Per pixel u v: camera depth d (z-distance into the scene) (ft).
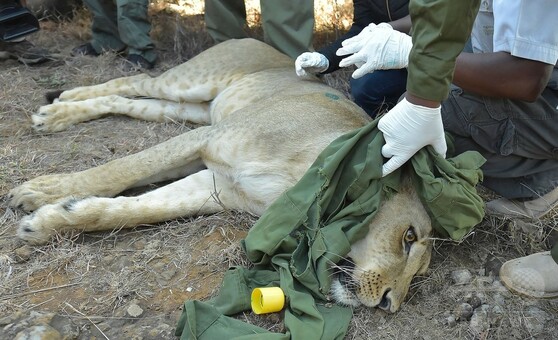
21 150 11.26
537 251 9.64
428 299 8.71
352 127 10.15
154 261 8.89
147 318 7.95
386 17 12.58
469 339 8.14
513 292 8.80
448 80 7.52
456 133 9.66
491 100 9.12
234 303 7.90
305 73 11.48
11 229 9.29
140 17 15.03
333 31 16.96
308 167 9.46
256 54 12.95
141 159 10.11
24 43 15.38
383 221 8.50
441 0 6.94
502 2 8.29
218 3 14.73
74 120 12.35
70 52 15.81
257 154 9.71
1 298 8.03
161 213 9.53
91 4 15.33
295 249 8.25
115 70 15.10
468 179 8.52
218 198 9.77
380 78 12.01
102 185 9.84
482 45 9.58
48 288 8.27
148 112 12.94
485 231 9.89
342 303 8.24
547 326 8.41
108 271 8.64
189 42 16.40
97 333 7.68
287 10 13.48
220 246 9.25
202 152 10.21
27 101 13.16
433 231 9.03
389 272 8.30
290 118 9.90
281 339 7.20
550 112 9.14
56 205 9.10
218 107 12.59
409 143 8.03
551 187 9.95
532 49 8.02
